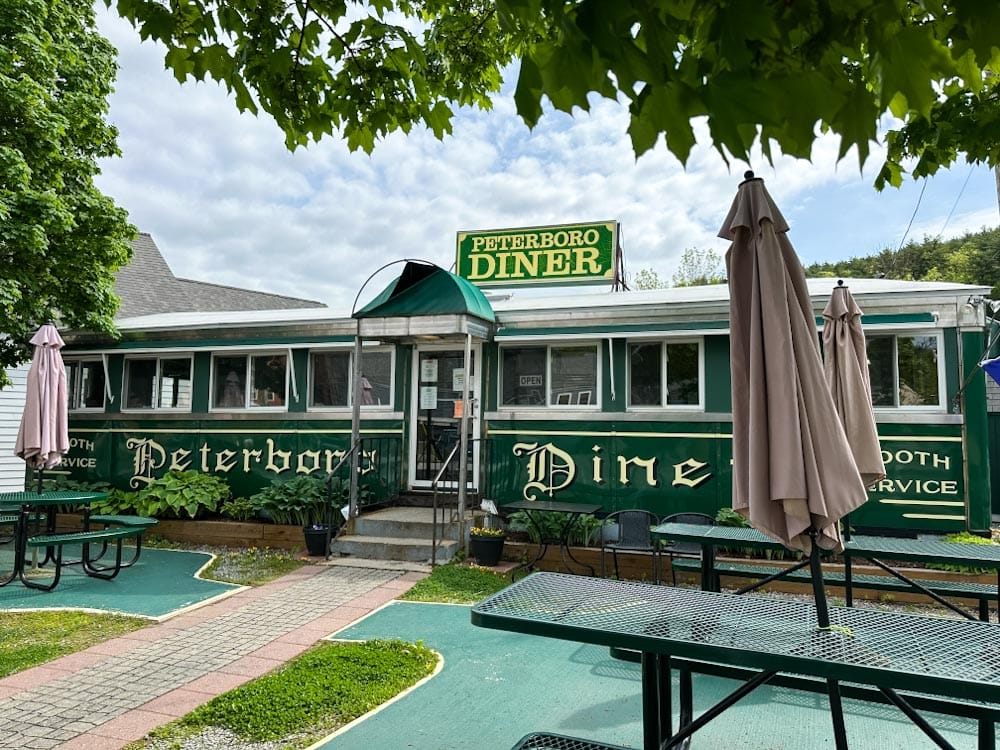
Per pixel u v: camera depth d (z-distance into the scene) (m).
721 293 9.33
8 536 11.02
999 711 3.17
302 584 7.78
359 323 9.31
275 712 4.25
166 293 20.30
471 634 5.98
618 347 9.27
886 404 8.11
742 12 1.57
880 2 1.60
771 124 1.59
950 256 45.50
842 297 5.19
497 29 3.99
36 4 10.32
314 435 10.66
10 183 9.86
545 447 9.45
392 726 4.15
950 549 5.06
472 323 9.06
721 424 8.67
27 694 4.66
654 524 8.81
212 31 3.30
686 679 3.87
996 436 14.52
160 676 4.99
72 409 12.30
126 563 8.88
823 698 4.61
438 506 10.04
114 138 12.12
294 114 3.76
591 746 3.55
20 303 10.45
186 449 11.38
